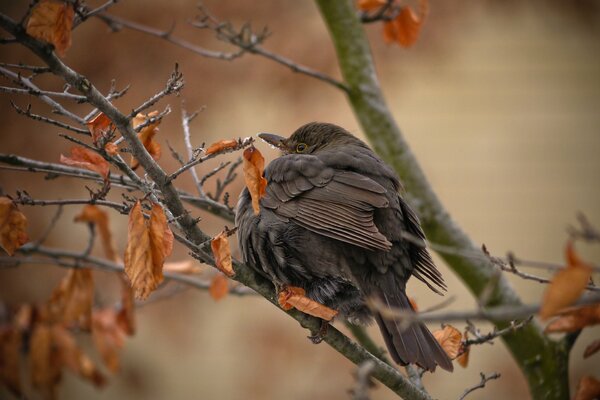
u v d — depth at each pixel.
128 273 6.05
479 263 9.24
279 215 7.69
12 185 13.34
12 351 8.67
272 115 14.91
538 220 18.20
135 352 15.11
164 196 6.41
